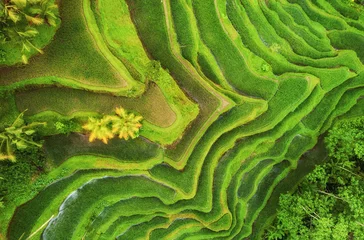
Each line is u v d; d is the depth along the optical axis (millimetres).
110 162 17359
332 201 17391
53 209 17531
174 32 17875
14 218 17219
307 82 19000
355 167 18344
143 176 18234
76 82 16156
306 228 17531
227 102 17656
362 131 17500
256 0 19312
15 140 14891
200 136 17844
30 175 16766
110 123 15984
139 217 18828
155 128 16688
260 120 18875
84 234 18141
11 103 16281
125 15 17125
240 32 18969
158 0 17750
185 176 18219
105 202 18156
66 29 16094
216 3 18375
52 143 17156
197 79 17531
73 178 17625
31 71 16047
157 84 16734
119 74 16312
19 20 14500
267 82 18578
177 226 19312
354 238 16781
